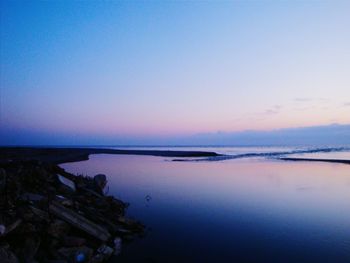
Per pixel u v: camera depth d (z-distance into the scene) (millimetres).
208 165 47312
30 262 7656
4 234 7734
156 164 49469
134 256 9797
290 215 14977
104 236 10273
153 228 12797
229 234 11984
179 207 16766
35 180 12656
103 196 15430
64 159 55344
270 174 33469
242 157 70188
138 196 20047
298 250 10289
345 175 32094
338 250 10273
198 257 9734
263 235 11875
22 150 73438
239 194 20875
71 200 11836
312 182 26922
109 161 57312
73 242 9266
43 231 8961
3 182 10047
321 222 13656
